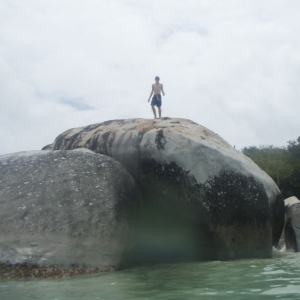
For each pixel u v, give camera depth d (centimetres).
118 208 734
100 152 920
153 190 845
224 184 812
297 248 1038
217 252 807
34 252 639
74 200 711
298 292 480
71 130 1082
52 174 743
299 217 1062
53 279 611
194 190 811
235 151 891
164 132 843
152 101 1286
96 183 749
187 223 827
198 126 924
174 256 841
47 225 672
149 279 599
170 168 825
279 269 659
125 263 716
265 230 832
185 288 525
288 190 3180
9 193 710
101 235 689
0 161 776
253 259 800
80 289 534
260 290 495
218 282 556
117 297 486
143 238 830
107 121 1033
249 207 817
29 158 778
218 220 803
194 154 820
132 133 888
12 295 506
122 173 804
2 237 650
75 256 652
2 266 621
